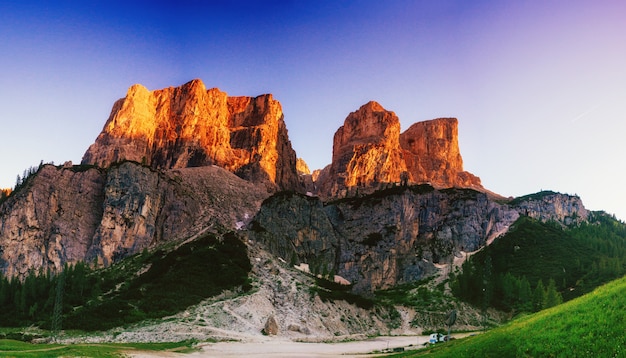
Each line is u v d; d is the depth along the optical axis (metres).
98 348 122.06
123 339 159.75
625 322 52.59
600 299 60.16
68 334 165.50
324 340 181.62
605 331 52.72
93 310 186.88
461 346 71.62
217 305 198.38
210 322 182.88
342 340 186.25
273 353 144.25
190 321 180.50
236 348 149.62
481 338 70.94
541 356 54.53
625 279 64.56
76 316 180.62
